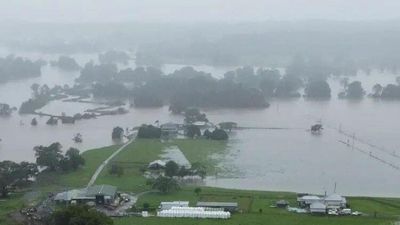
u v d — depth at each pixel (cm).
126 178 17475
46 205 14788
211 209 14625
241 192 16288
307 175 18312
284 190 16862
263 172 18588
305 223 13800
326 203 15038
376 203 15450
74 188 16325
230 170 18700
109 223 12875
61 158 18450
